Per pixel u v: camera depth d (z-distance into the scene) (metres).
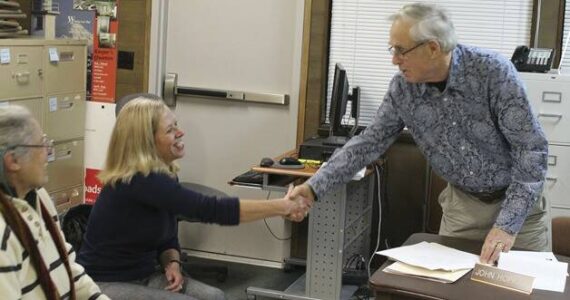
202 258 4.89
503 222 2.38
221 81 4.79
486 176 2.56
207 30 4.77
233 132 4.79
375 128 2.72
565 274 2.21
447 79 2.47
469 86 2.46
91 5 4.88
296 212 2.75
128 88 4.88
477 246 2.49
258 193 4.77
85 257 2.87
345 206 3.94
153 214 2.83
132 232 2.81
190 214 2.73
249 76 4.73
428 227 4.34
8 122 1.95
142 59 4.84
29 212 1.98
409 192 4.53
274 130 4.71
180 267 3.06
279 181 4.00
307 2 4.53
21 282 1.90
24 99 4.14
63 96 4.50
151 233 2.84
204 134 4.84
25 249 1.91
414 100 2.59
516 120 2.40
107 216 2.81
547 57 3.82
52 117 4.41
